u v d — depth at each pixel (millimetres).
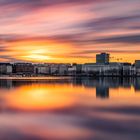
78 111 45812
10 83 154000
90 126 33000
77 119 37938
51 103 58250
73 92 87750
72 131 30531
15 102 60469
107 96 73250
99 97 70812
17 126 33281
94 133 29531
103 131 30438
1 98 69625
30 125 33750
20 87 115562
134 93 82188
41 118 38938
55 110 47094
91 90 96375
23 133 29734
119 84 143875
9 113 43812
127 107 50625
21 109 48469
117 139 27156
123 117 39281
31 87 115375
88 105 54250
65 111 45781
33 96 74812
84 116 40719
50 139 27391
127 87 115125
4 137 28188
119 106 52219
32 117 39656
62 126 33125
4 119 38125
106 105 54000
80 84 142875
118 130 30766
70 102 59812
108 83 157750
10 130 31109
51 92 88188
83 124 34375
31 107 51281
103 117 39531
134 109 47750
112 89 101562
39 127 32656
